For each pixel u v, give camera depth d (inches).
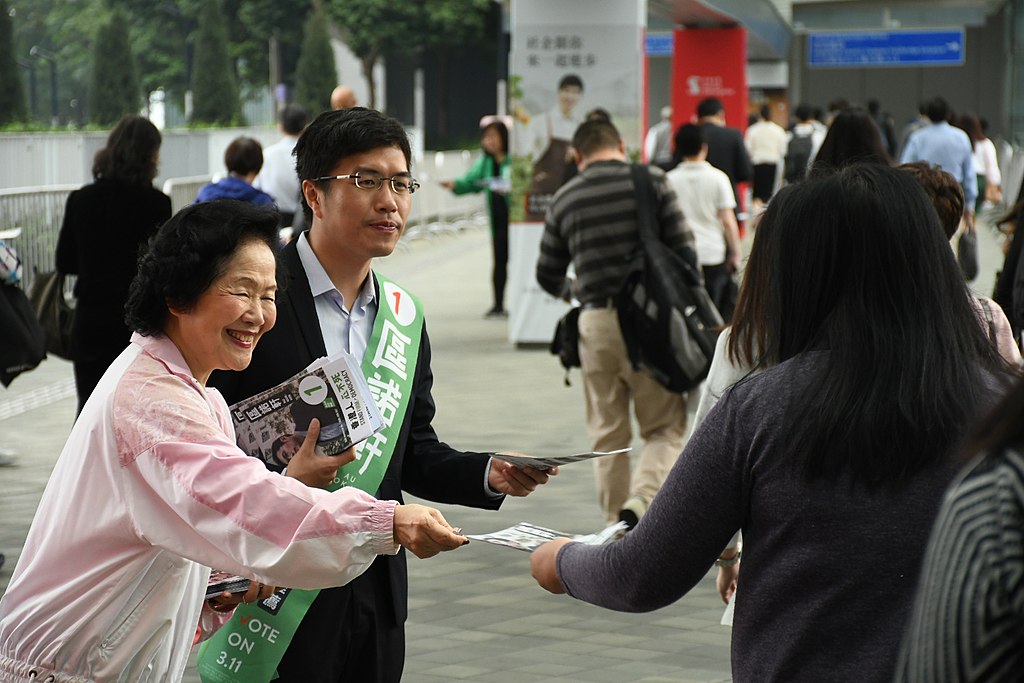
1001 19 1820.9
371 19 1772.9
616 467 267.0
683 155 383.9
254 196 336.8
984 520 63.0
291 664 123.9
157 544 99.1
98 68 1279.5
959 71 1854.1
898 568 88.3
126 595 100.7
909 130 938.1
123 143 263.6
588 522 280.7
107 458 99.5
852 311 94.1
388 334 130.3
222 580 111.9
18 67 1050.7
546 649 213.6
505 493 128.9
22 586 102.4
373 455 125.6
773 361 99.2
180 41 1882.4
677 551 95.0
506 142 573.6
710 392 144.9
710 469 94.2
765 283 101.3
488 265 800.3
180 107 1882.4
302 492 98.2
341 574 98.3
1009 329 138.8
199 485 97.6
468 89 2313.0
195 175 906.1
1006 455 64.0
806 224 97.1
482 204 1111.6
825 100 1894.7
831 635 89.3
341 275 130.7
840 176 97.8
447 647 214.2
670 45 1421.0
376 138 128.1
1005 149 1181.1
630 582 97.3
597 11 489.1
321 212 129.6
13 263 258.5
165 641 103.4
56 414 389.7
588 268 263.3
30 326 261.4
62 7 1844.2
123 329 265.4
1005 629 61.7
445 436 358.6
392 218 128.9
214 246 102.7
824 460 89.7
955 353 92.9
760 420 92.6
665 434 265.0
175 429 99.2
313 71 1537.9
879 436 89.0
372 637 128.0
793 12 1605.6
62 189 541.3
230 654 123.0
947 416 89.7
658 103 1697.8
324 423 114.0
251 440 114.1
